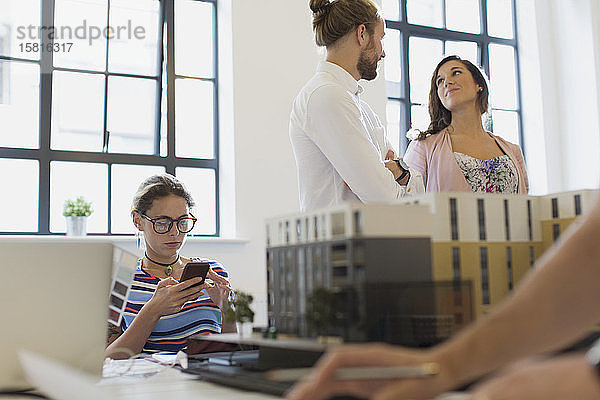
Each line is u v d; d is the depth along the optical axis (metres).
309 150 1.87
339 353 0.58
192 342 1.13
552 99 5.62
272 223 0.94
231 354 1.01
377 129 2.00
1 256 1.03
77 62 4.28
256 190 4.39
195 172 4.54
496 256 0.92
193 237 4.09
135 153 4.42
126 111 4.40
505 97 5.68
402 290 0.80
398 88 5.30
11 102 4.10
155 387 1.01
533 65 5.65
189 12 4.61
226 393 0.93
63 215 4.06
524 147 5.68
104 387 1.03
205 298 1.96
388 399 0.55
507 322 0.57
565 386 0.41
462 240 0.89
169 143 4.48
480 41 5.62
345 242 0.80
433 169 2.21
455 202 0.90
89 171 4.25
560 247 0.59
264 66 4.50
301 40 4.62
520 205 0.96
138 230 2.09
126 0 4.42
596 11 5.48
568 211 0.95
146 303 1.89
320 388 0.57
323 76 1.83
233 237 4.34
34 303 1.04
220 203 4.54
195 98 4.59
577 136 5.50
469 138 2.24
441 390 0.56
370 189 1.73
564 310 0.57
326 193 1.86
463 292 0.83
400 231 0.82
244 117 4.42
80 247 1.07
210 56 4.65
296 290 0.87
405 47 5.33
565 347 0.81
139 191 2.10
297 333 0.86
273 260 0.93
